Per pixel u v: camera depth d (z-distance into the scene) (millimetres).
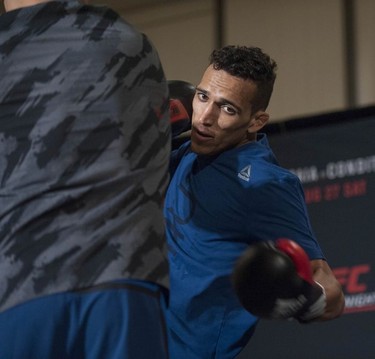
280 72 7574
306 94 7473
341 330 5340
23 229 2096
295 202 3244
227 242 3273
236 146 3330
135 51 2238
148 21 8133
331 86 7402
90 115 2158
